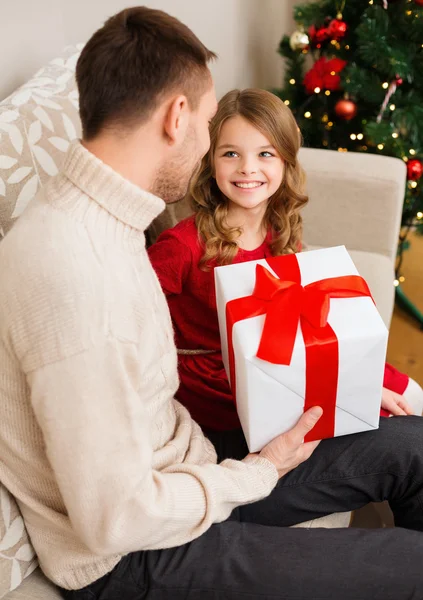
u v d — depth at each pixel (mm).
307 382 968
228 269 1085
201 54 835
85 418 753
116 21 814
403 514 1125
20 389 815
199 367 1306
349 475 1085
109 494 780
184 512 867
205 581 895
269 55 2590
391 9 1937
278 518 1088
